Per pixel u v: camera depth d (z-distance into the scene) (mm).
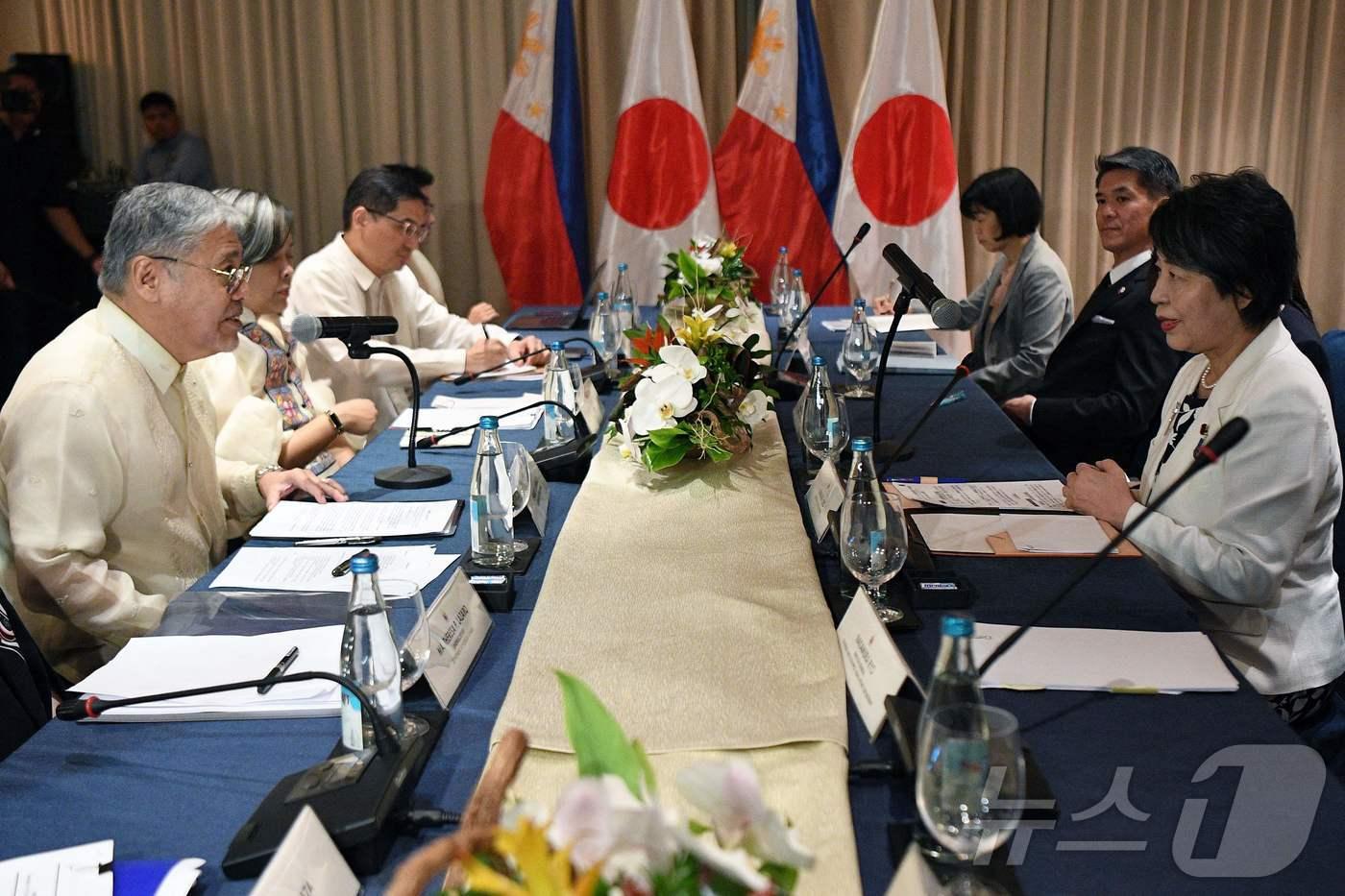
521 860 669
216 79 5488
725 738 1264
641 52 5094
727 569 1737
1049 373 3324
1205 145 5535
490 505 1822
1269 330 1859
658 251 5191
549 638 1520
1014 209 3723
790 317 4035
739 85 5578
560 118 5219
